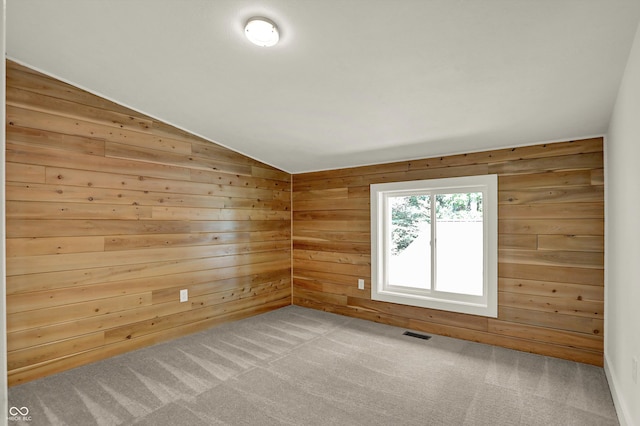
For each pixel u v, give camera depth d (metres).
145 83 2.50
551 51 1.71
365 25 1.65
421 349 2.99
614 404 2.10
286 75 2.20
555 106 2.25
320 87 2.31
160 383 2.38
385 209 3.87
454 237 3.40
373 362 2.73
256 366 2.65
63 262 2.56
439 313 3.36
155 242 3.10
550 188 2.82
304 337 3.28
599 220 2.62
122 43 2.03
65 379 2.43
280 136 3.31
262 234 4.14
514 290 2.96
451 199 3.43
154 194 3.09
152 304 3.08
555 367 2.62
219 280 3.64
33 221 2.42
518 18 1.50
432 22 1.59
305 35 1.76
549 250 2.82
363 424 1.94
